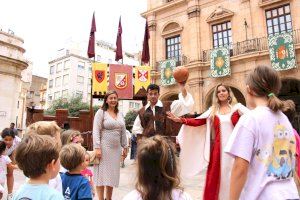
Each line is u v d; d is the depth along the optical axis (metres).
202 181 7.24
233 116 3.58
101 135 4.66
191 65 20.77
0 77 23.97
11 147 5.34
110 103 4.78
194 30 21.45
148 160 1.80
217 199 3.33
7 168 5.01
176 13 23.11
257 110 2.11
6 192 5.75
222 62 19.05
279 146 2.01
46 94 62.19
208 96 20.19
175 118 3.87
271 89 2.14
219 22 20.61
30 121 13.22
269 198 1.88
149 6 25.31
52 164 1.92
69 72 57.53
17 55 25.14
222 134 3.54
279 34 16.95
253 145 2.02
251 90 2.23
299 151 2.23
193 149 3.94
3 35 24.30
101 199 4.49
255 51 18.02
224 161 3.40
